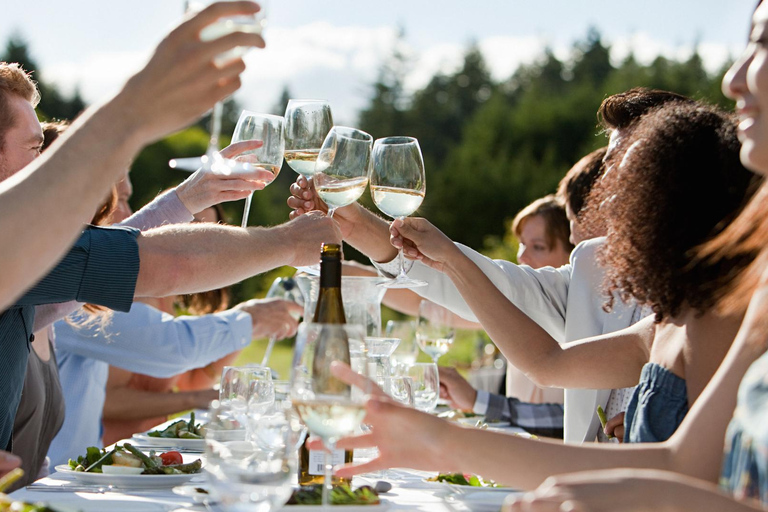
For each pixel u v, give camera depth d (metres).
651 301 1.74
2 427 2.06
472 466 1.42
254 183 2.47
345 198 2.24
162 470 1.93
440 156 32.59
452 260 2.31
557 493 1.04
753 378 1.25
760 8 1.36
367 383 1.41
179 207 2.71
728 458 1.27
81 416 3.42
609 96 2.86
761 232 1.59
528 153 23.69
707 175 1.72
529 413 3.36
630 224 1.74
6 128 2.42
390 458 1.47
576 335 2.78
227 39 1.23
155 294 2.02
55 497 1.72
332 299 1.79
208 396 3.86
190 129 21.44
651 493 1.04
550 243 3.90
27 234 1.20
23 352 2.12
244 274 2.08
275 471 1.27
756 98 1.29
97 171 1.24
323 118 2.50
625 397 2.53
